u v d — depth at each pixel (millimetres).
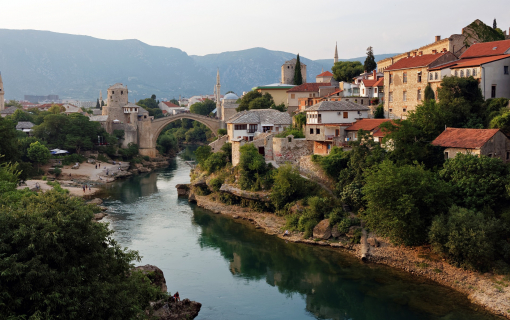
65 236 33312
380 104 101500
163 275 56031
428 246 59969
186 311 48656
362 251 64188
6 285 29875
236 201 92312
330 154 82875
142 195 114000
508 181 56969
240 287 57750
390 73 97438
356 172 74625
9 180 67688
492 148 63250
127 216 91125
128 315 33406
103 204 102625
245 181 88438
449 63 85812
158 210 96250
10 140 92438
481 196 58438
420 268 57688
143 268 52000
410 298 51938
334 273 59719
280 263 64500
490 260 53062
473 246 52031
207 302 53219
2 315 28781
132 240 74875
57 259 32219
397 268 59625
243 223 84062
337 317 49969
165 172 157875
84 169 143250
